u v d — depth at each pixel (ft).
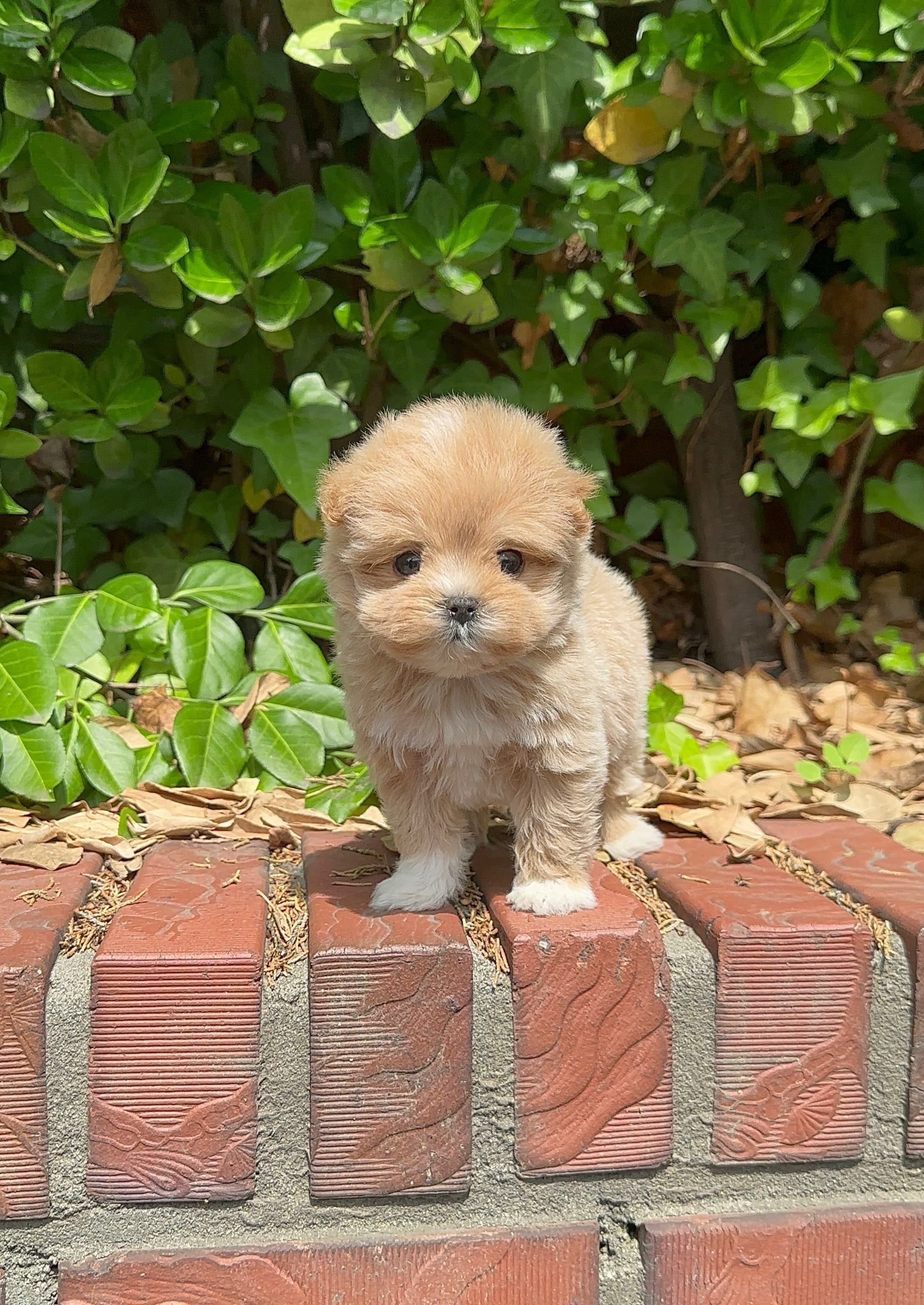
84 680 2.88
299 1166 2.15
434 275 2.84
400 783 2.24
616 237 2.92
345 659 2.21
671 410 3.15
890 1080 2.23
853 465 3.35
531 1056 2.15
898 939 2.22
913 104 3.02
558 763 2.18
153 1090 2.11
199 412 3.15
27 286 2.97
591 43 2.97
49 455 3.27
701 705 3.07
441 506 2.04
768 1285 2.20
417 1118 2.14
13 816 2.57
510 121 3.10
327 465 2.83
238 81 3.03
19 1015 2.08
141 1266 2.11
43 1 2.64
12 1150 2.10
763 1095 2.20
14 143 2.72
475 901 2.27
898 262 3.35
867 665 3.22
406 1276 2.14
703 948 2.21
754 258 3.05
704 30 2.72
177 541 3.26
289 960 2.17
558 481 2.11
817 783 2.73
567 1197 2.19
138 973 2.09
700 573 3.35
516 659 2.08
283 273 2.83
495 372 3.37
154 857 2.44
